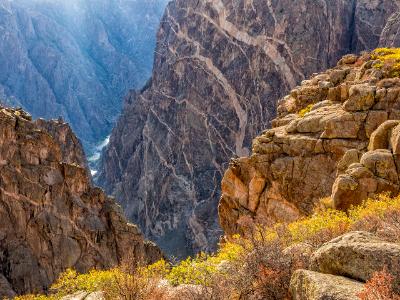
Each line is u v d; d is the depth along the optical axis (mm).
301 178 18094
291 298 5508
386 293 4148
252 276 6195
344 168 16000
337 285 4711
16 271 23672
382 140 15281
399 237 6152
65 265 25766
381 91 17172
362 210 11016
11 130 25953
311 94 25109
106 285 7688
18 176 25500
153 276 7328
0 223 24328
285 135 19594
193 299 6352
